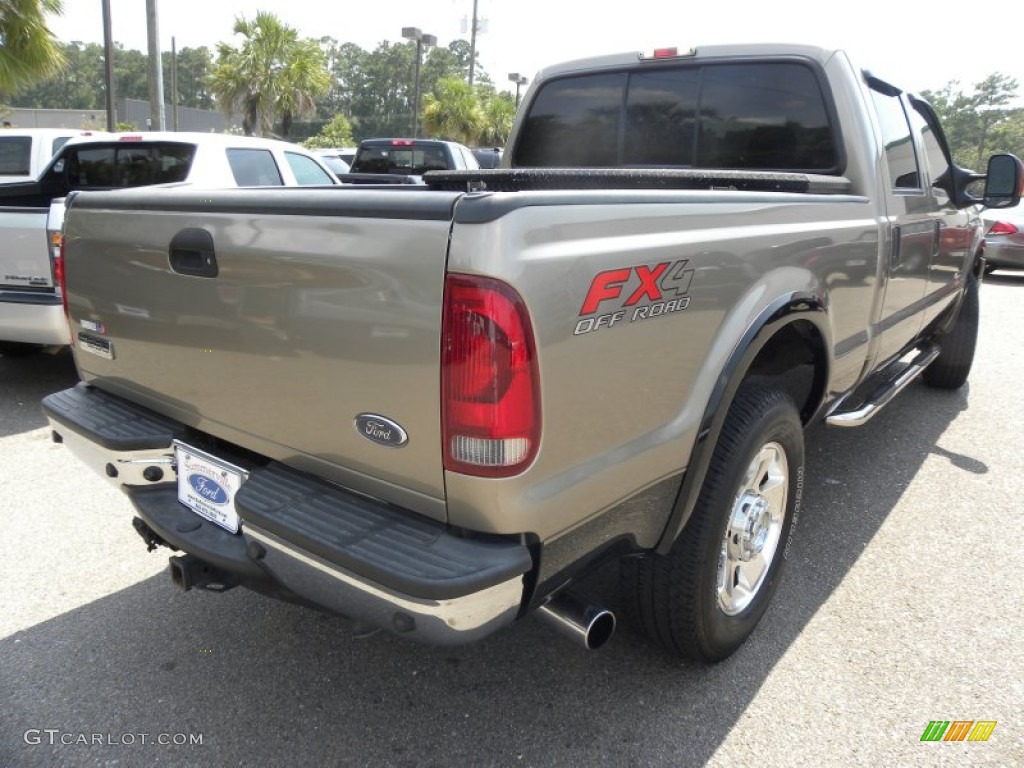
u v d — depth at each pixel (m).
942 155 4.46
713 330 2.21
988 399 5.96
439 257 1.65
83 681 2.57
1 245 5.05
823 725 2.41
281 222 1.90
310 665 2.68
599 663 2.70
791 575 3.30
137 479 2.47
